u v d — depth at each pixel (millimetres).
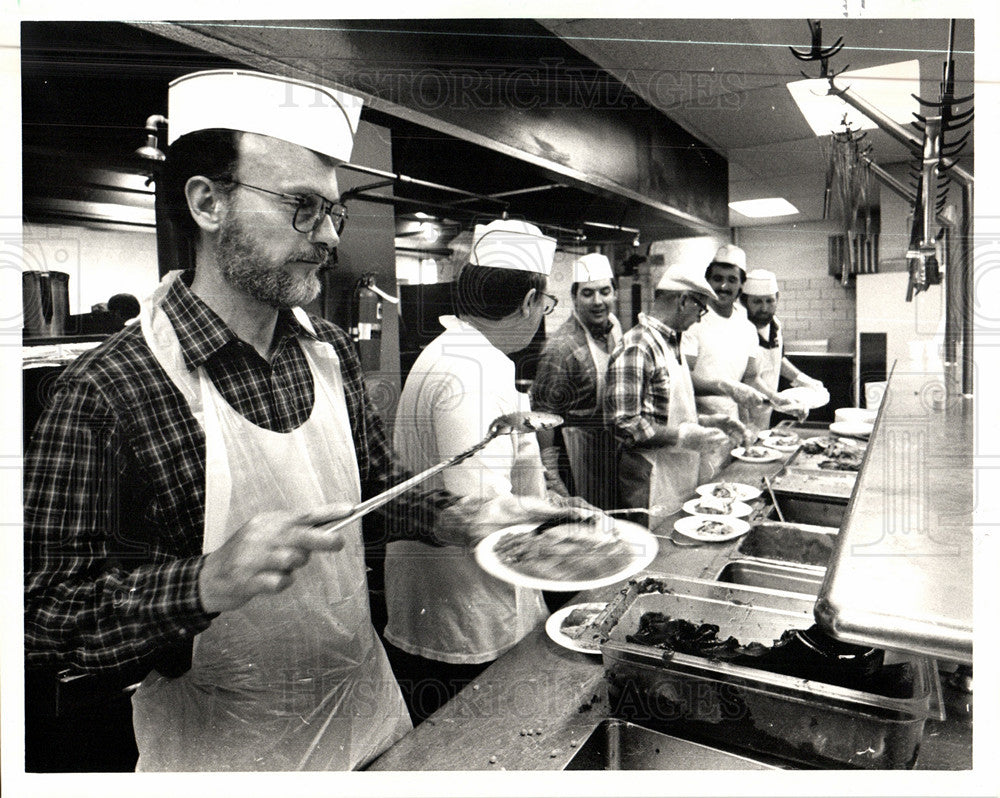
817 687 956
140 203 1337
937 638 719
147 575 1299
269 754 1370
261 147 1346
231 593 1315
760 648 1099
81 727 1325
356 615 1432
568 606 1344
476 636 1464
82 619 1291
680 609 1233
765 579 1412
